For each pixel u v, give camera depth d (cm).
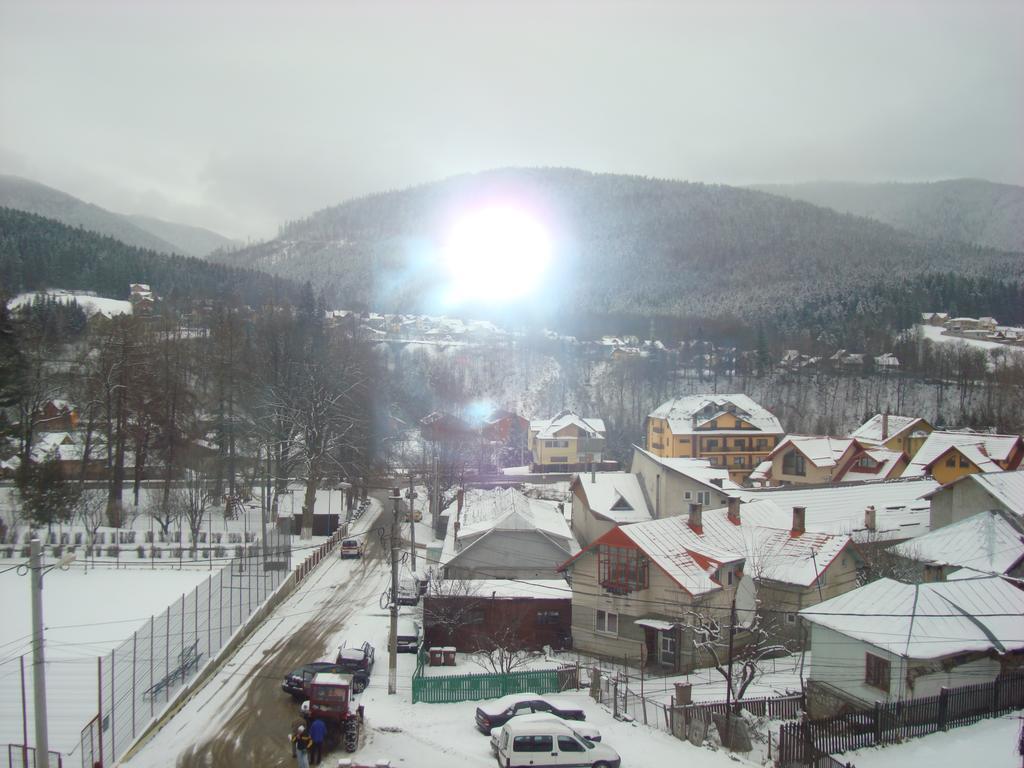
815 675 2873
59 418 8369
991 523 3719
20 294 16538
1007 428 10619
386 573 5400
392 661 3322
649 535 3844
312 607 4559
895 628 2642
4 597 4481
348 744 2556
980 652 2609
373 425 8344
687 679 3388
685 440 9962
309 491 6381
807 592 3800
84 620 3956
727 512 4384
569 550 4953
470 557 4897
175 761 2478
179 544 5862
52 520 5784
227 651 3700
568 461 10506
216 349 7838
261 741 2645
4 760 2239
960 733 2350
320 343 9031
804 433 12131
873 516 4956
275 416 6669
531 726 2398
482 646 4050
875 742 2298
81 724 2541
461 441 10812
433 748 2620
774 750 2427
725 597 3766
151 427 6669
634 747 2589
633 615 3781
